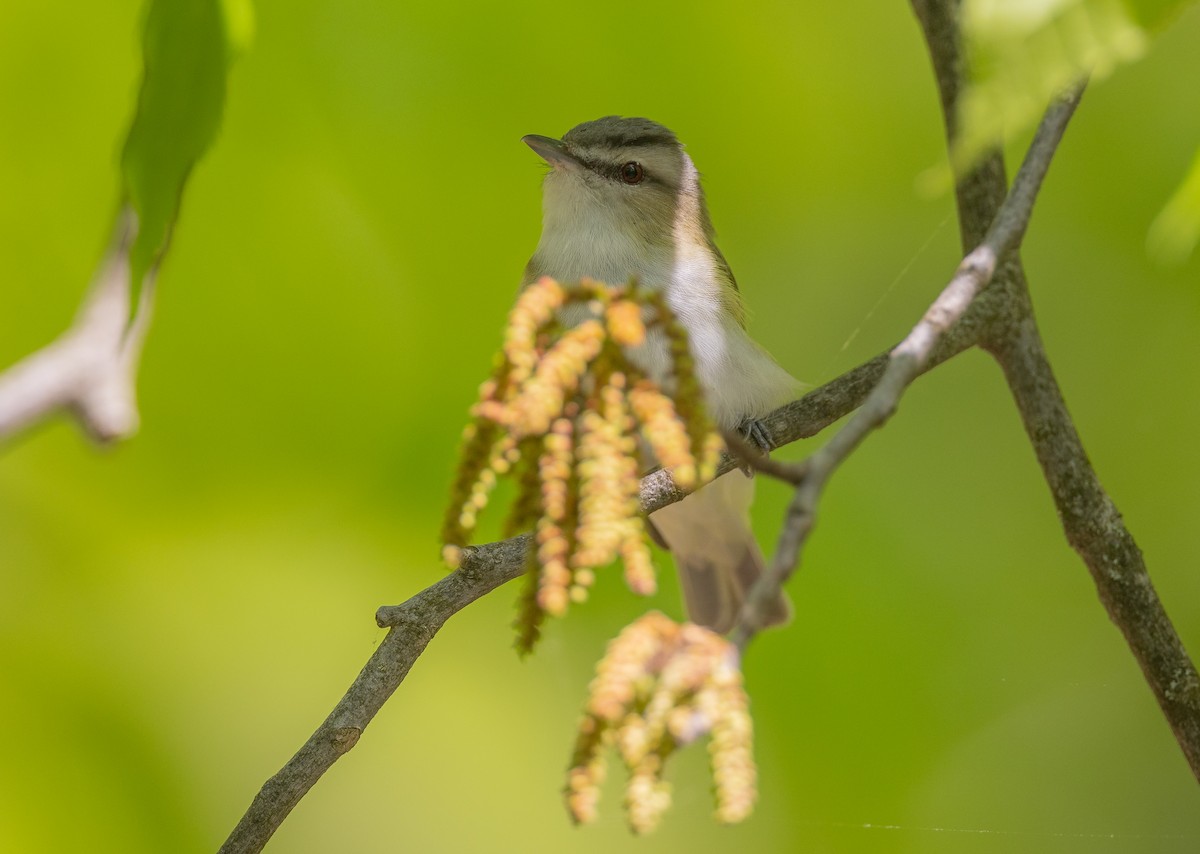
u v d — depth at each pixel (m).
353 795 11.03
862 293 11.84
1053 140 5.68
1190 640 11.03
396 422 10.80
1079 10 3.46
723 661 3.75
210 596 10.74
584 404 4.49
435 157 10.71
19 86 9.89
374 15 10.41
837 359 11.83
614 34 10.78
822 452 4.09
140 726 10.45
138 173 4.26
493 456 4.62
